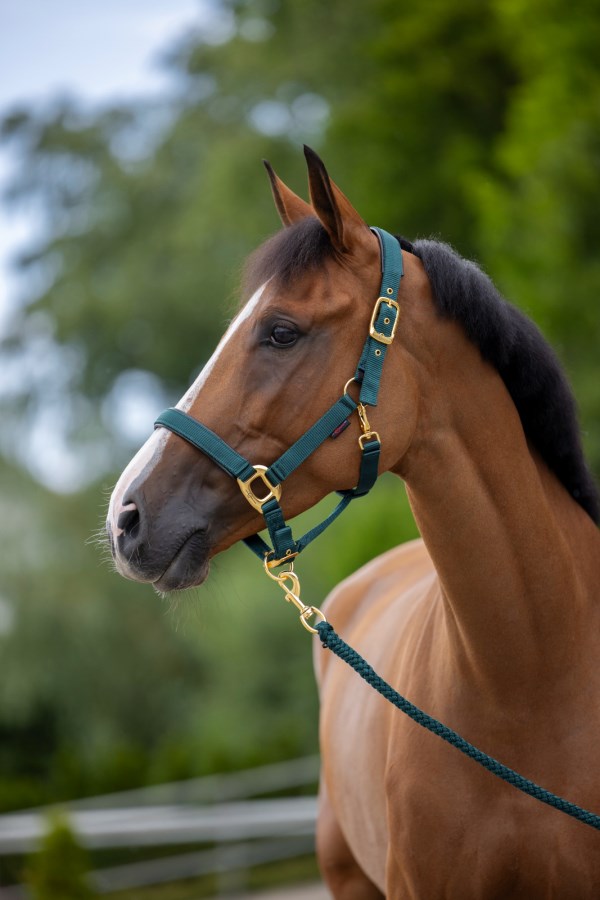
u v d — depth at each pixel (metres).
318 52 23.47
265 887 11.33
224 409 2.88
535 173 11.82
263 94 24.38
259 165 23.09
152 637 22.83
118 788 13.21
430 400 3.00
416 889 3.10
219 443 2.87
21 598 22.00
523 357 3.10
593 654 3.08
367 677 2.90
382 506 12.00
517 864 2.97
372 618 4.24
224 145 24.02
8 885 10.73
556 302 11.30
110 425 28.09
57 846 8.43
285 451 2.89
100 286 28.48
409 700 3.28
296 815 8.61
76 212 30.17
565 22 12.88
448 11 19.64
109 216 29.23
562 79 12.70
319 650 4.96
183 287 26.53
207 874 11.62
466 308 3.00
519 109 13.78
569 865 2.95
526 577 2.99
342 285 2.93
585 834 2.94
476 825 2.99
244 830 10.10
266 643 18.64
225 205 23.58
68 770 13.16
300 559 17.94
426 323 3.00
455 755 3.04
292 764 13.27
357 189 20.02
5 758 22.05
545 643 2.99
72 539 23.03
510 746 3.01
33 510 22.97
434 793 3.04
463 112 19.75
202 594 15.97
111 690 22.48
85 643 22.22
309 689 18.22
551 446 3.22
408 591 4.09
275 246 2.99
